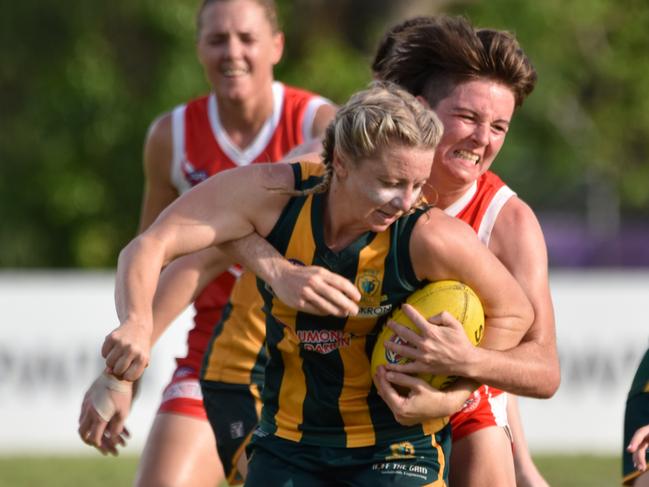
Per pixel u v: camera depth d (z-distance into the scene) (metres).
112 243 61.44
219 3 19.38
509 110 13.81
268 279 12.67
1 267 60.66
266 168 13.12
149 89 59.53
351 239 12.60
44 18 58.81
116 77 59.34
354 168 11.95
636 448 14.84
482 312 12.87
